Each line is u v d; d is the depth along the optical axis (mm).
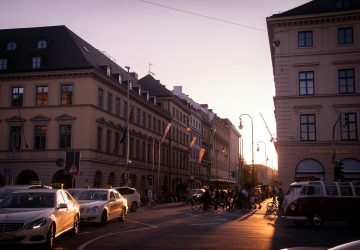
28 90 48875
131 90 58094
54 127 47656
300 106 39938
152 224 21203
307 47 40688
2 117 49031
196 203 37875
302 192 21641
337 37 40281
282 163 39750
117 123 54344
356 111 39062
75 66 47375
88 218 19031
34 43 51312
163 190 63500
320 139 39406
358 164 38219
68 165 30125
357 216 21344
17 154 48188
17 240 11258
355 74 39656
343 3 41125
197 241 14500
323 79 40094
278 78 40844
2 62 49969
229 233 17250
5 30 53219
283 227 20812
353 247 4363
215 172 110688
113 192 21891
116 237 15344
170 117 75438
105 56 60469
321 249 6234
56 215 12852
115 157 53219
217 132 116125
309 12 40438
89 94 47250
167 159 74438
